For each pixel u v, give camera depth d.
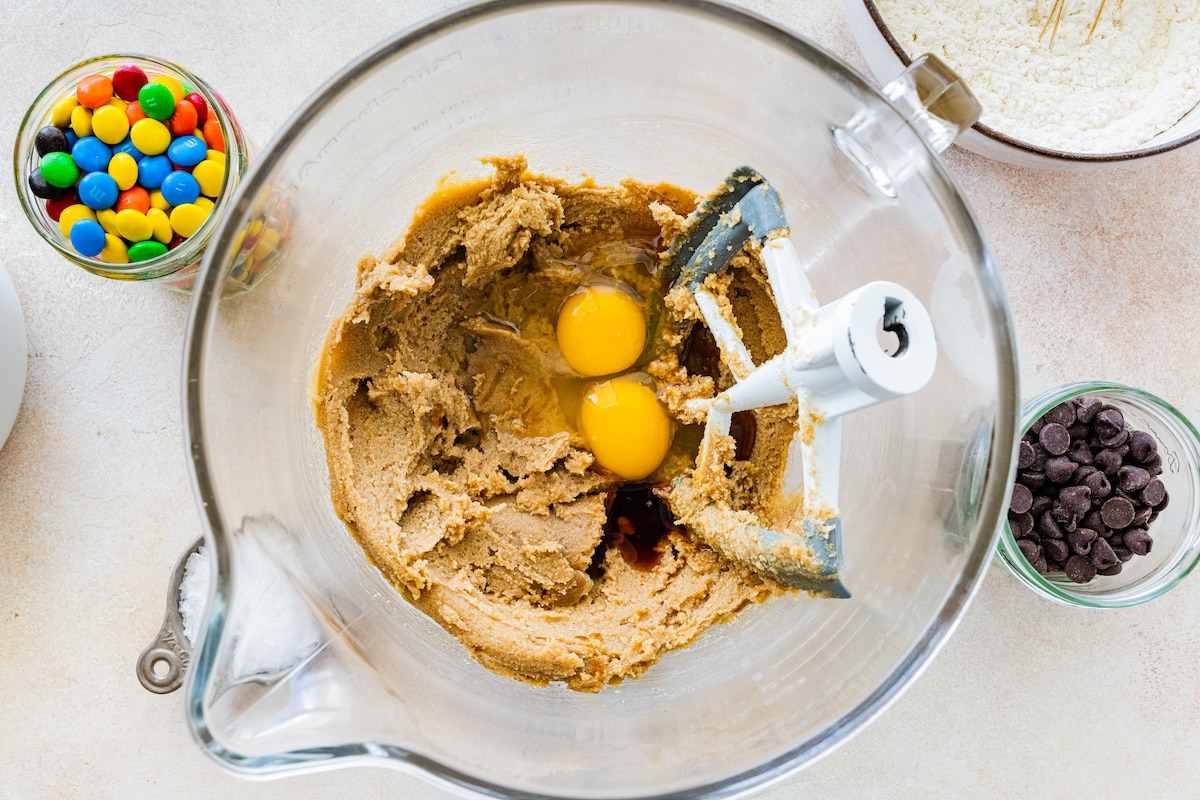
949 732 0.51
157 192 0.48
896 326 0.37
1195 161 0.52
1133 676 0.52
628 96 0.45
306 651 0.40
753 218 0.42
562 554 0.46
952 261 0.41
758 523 0.44
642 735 0.43
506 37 0.42
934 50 0.52
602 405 0.47
